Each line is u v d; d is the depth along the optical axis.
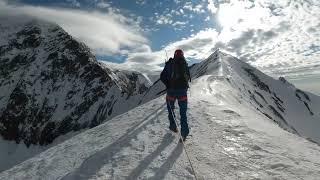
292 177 9.23
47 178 9.98
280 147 11.52
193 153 10.70
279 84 106.00
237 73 76.12
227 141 11.88
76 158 11.06
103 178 9.27
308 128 89.12
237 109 17.67
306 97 109.81
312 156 10.91
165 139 12.05
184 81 12.06
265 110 60.16
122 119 15.71
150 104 18.44
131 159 10.33
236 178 9.13
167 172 9.42
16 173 10.98
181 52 12.22
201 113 15.62
